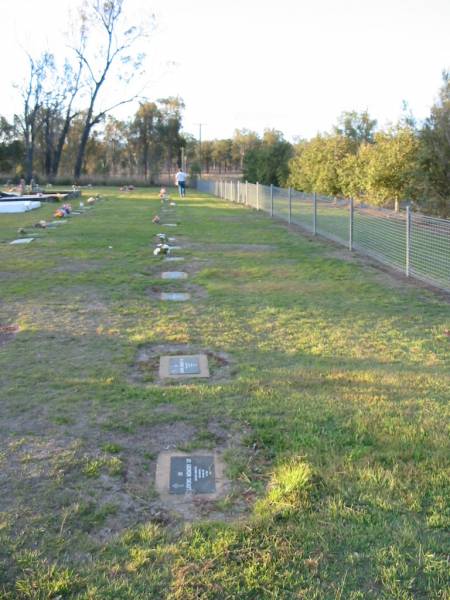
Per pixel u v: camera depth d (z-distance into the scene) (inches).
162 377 188.9
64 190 1530.5
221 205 1074.1
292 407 160.7
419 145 575.5
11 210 859.4
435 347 222.4
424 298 309.1
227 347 221.8
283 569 95.7
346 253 474.3
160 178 2142.0
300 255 462.6
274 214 837.2
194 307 288.5
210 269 393.4
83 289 328.2
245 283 350.3
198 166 2485.2
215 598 89.9
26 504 115.2
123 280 354.6
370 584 92.4
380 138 691.4
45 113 2080.5
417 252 393.7
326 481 120.6
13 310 277.7
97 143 2659.9
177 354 213.6
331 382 181.3
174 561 97.9
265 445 139.3
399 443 138.1
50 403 165.6
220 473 127.6
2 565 97.3
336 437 141.9
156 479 125.4
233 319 264.8
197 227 666.2
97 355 210.4
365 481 121.3
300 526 106.3
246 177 1551.4
